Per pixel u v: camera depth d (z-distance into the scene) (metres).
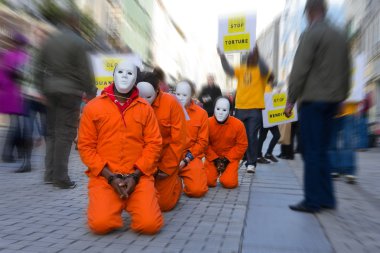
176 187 4.57
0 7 11.62
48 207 4.54
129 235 3.70
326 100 4.40
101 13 22.92
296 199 5.18
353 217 4.37
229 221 4.19
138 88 4.35
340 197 5.36
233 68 7.45
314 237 3.73
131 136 3.84
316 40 4.39
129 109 3.86
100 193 3.75
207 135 5.37
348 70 4.54
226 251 3.35
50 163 5.68
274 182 6.38
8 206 4.54
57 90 5.33
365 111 8.85
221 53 7.89
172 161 4.44
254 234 3.79
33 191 5.27
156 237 3.66
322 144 4.54
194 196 5.21
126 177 3.76
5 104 6.76
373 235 3.81
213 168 5.91
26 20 11.11
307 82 4.49
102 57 8.11
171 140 4.45
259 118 7.26
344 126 6.46
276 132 8.99
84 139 3.84
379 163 9.73
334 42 4.42
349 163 6.43
